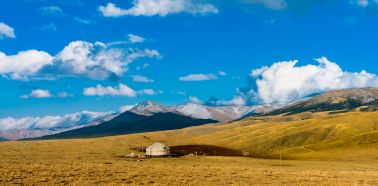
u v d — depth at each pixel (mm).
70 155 155375
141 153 176000
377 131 180875
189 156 154875
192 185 54062
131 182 55531
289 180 62594
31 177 57375
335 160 132250
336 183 58594
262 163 117625
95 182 54250
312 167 103125
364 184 57250
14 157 133750
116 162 110312
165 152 161375
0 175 58500
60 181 53906
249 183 57906
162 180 57938
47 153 167375
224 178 63500
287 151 181750
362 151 147625
